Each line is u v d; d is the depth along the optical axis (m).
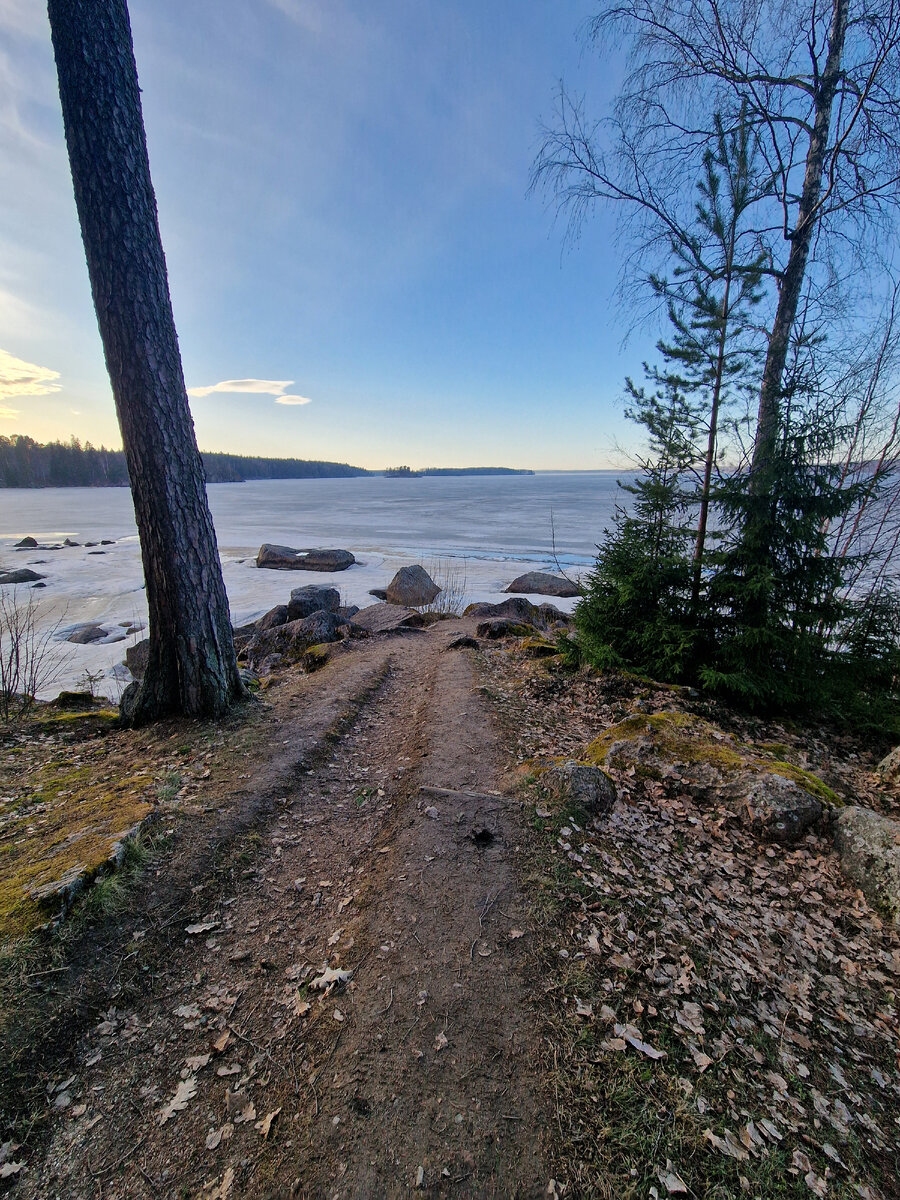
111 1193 1.56
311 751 4.47
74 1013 2.07
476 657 7.70
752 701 5.20
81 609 16.16
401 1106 1.76
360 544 31.94
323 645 8.71
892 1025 2.21
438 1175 1.57
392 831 3.37
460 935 2.48
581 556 27.23
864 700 5.21
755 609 5.23
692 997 2.22
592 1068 1.89
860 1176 1.65
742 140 5.19
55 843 2.89
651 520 5.91
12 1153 1.65
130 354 4.23
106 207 4.01
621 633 6.14
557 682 6.23
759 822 3.39
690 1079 1.88
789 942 2.59
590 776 3.71
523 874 2.89
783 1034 2.11
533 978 2.25
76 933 2.35
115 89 3.97
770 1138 1.72
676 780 3.85
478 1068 1.88
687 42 5.30
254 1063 1.95
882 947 2.60
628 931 2.55
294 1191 1.54
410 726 5.29
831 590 5.18
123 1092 1.84
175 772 3.97
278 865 3.13
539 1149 1.64
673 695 5.51
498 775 4.06
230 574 22.52
